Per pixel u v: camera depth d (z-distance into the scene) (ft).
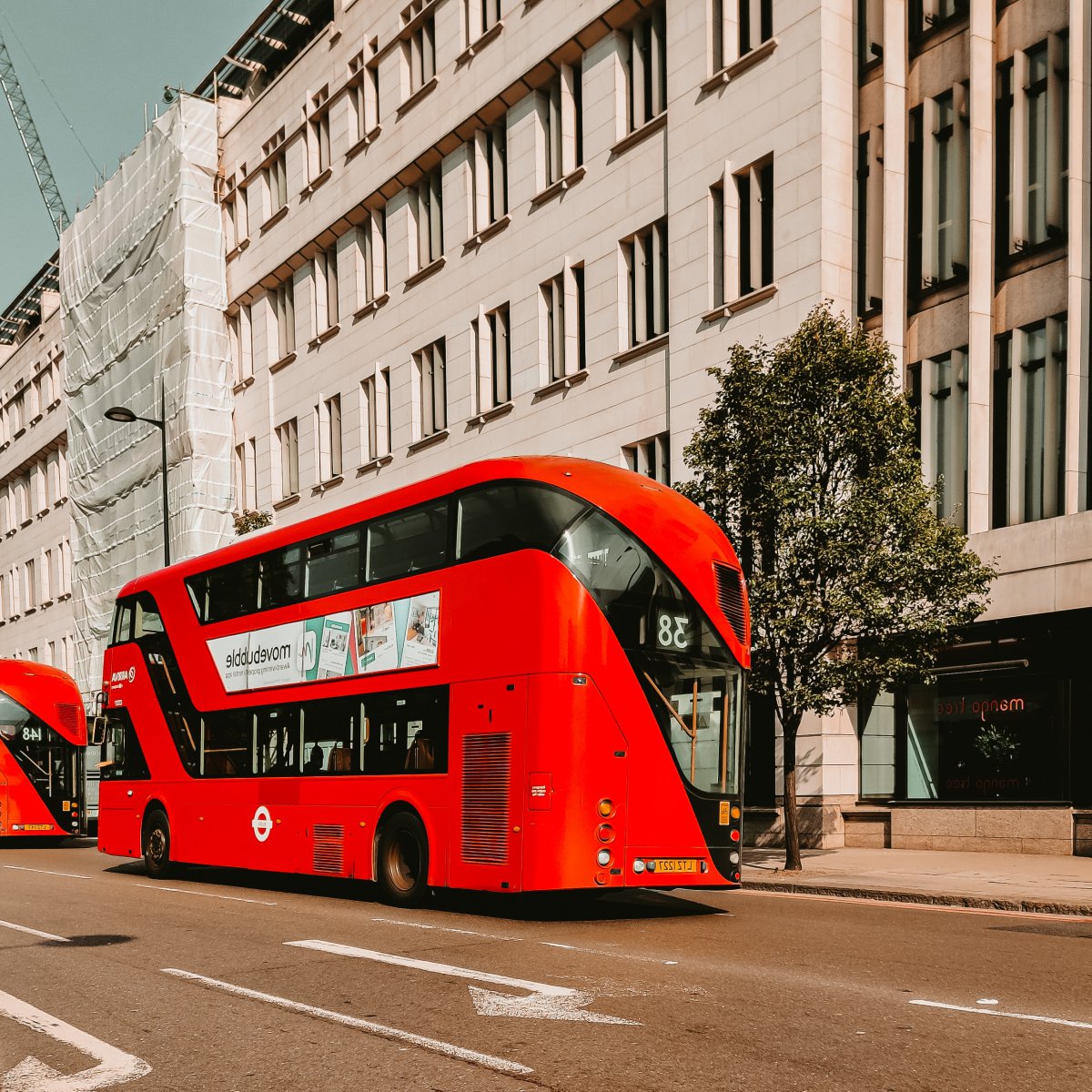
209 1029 22.29
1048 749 59.62
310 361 123.85
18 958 31.22
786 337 70.95
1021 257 62.23
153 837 59.62
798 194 70.85
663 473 80.38
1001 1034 21.02
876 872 52.80
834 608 52.06
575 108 90.58
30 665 91.09
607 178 85.97
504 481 40.14
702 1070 18.69
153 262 144.25
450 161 103.09
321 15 126.62
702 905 43.65
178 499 138.00
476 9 99.35
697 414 76.89
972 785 63.21
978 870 52.54
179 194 138.10
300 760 48.91
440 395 104.22
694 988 25.35
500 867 38.01
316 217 121.39
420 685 42.50
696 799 38.96
